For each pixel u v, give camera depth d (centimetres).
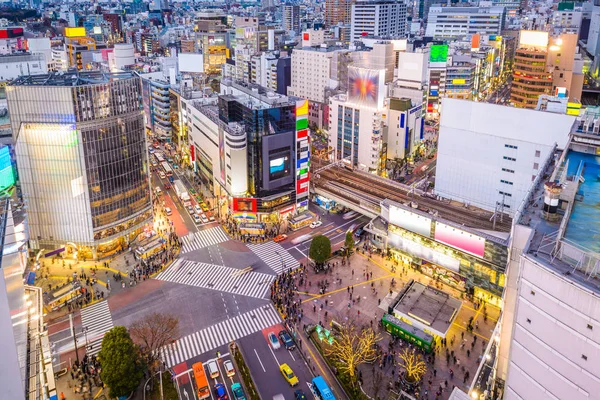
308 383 8206
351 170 16038
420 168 18150
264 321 9762
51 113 11012
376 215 13038
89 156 11406
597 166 6550
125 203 12394
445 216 12119
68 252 12106
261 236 13112
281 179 13588
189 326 9600
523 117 12269
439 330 8856
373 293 10519
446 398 7744
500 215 12162
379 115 16475
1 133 14625
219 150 14250
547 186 5484
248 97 14275
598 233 4878
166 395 7900
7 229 5772
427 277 11156
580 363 4181
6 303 4641
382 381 8112
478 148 13250
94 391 8000
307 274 11300
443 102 13675
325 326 9512
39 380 5794
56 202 11675
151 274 11381
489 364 7400
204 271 11525
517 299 4744
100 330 9438
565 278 4169
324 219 14162
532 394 4669
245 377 8244
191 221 14112
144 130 12712
